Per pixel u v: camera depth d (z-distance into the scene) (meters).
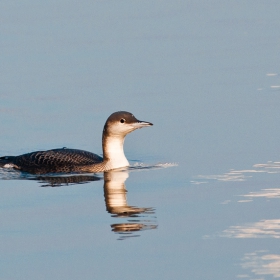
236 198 11.92
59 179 13.57
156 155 14.98
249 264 9.26
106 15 29.83
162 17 29.59
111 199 12.11
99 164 14.23
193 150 15.09
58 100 19.61
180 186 12.77
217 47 25.14
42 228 10.81
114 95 19.77
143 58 23.75
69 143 16.42
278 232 10.27
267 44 25.33
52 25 28.22
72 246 10.08
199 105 18.47
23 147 16.19
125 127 14.20
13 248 10.08
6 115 18.48
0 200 12.29
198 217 11.07
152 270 9.20
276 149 14.73
